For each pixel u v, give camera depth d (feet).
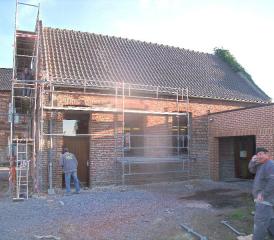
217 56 81.66
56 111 52.42
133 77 60.85
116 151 56.24
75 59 59.77
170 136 61.31
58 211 37.55
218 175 62.64
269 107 50.47
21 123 70.33
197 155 62.59
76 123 55.98
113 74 59.67
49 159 51.42
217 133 61.46
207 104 64.44
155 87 59.67
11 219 33.96
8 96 106.83
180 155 61.36
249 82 76.13
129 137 58.59
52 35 63.31
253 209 37.14
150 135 59.47
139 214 36.06
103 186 54.80
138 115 59.72
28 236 28.50
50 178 50.24
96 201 42.98
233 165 66.39
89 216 35.35
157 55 70.95
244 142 66.33
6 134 105.19
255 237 23.63
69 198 44.98
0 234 28.96
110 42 68.28
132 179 57.41
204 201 43.04
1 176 73.51
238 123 56.39
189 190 52.08
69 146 55.16
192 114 62.95
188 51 77.41
